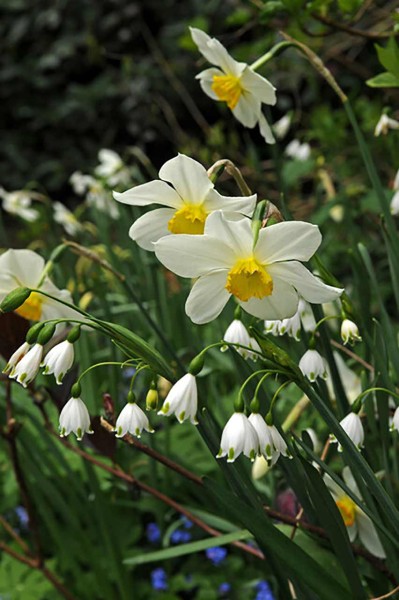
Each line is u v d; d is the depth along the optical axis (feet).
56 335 3.22
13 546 4.07
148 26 10.84
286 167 5.83
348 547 2.93
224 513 3.62
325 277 2.94
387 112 3.61
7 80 11.27
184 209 2.87
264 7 3.75
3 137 11.36
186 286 4.47
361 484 3.04
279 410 3.99
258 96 3.22
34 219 6.23
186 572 4.00
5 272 3.16
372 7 5.36
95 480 3.65
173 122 8.61
